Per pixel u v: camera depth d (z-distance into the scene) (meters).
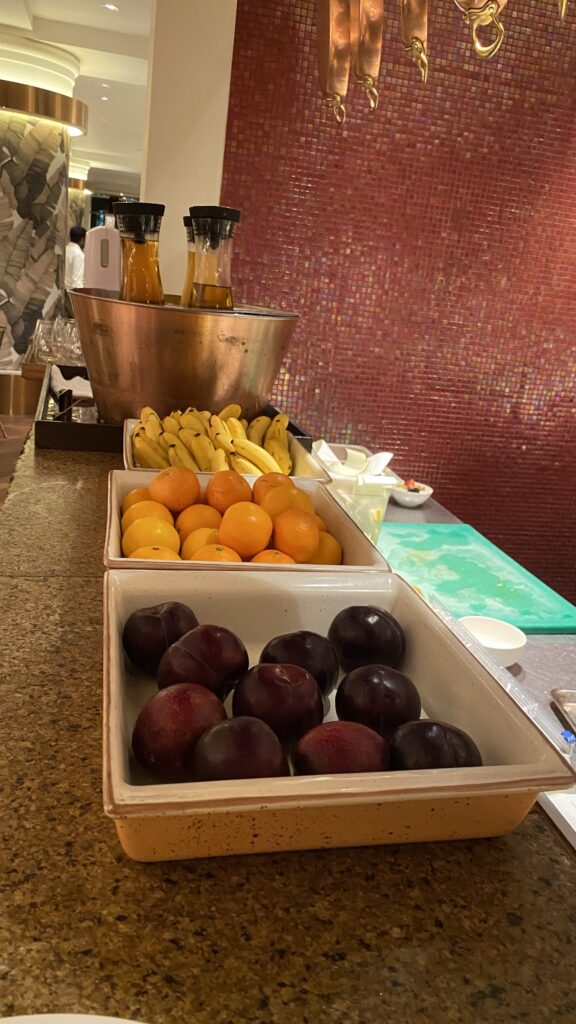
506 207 2.07
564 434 2.36
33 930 0.44
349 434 2.20
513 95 1.98
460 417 2.26
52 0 5.04
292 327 1.51
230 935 0.45
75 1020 0.35
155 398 1.45
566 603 1.47
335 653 0.67
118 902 0.47
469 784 0.47
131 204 1.37
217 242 1.39
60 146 6.13
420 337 2.14
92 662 0.75
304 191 1.93
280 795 0.44
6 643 0.77
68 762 0.59
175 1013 0.40
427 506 2.08
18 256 6.09
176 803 0.43
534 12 1.93
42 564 0.98
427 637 0.70
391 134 1.94
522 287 2.16
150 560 0.76
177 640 0.63
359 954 0.45
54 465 1.41
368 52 1.22
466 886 0.51
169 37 1.69
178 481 0.99
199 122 1.77
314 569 0.78
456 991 0.43
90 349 1.45
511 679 0.82
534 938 0.47
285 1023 0.40
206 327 1.35
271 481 1.02
